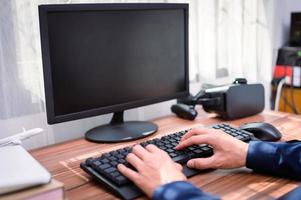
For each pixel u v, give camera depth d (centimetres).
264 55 182
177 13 113
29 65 101
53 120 90
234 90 116
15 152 74
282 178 71
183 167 75
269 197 63
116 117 112
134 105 106
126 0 118
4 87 98
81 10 90
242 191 65
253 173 73
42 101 104
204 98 123
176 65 116
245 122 114
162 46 111
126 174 67
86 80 96
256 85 123
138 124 112
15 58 99
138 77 106
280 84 190
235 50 165
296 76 189
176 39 114
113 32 99
